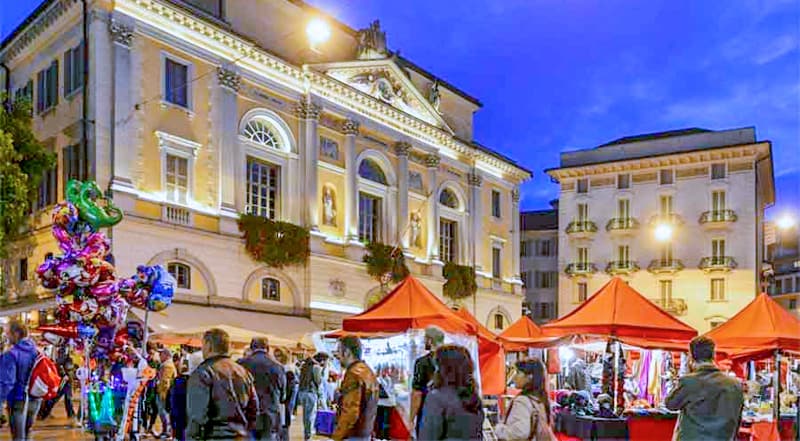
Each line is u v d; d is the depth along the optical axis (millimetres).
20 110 24312
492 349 15500
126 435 14062
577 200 56312
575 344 17609
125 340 14945
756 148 50031
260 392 8695
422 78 40875
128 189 24703
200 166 27547
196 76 27656
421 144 38406
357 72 34719
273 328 28406
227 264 27906
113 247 24031
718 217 51031
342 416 6809
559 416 12266
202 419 6062
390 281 34938
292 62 31781
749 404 15969
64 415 19609
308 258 30969
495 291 43281
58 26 26688
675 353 22203
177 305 25859
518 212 46594
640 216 53969
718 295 50938
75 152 25172
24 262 27000
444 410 5418
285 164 31344
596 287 54875
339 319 32000
